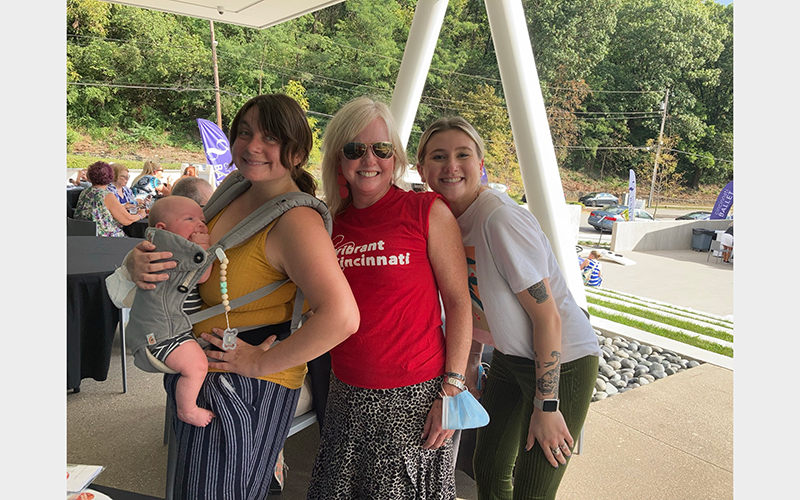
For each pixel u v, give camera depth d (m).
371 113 1.45
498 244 1.50
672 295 8.77
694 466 2.56
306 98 37.66
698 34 46.22
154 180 8.47
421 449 1.47
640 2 46.91
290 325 1.43
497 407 1.80
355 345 1.44
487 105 42.28
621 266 11.86
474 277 1.68
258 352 1.32
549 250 1.62
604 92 46.84
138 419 2.82
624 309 6.55
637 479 2.45
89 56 32.47
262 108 1.26
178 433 1.43
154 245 1.29
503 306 1.57
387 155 1.44
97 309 2.87
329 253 1.25
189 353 1.29
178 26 34.88
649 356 4.30
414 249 1.41
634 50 46.97
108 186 4.75
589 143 46.88
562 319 1.63
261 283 1.31
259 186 1.37
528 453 1.62
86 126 32.56
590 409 3.18
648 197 45.53
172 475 1.93
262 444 1.40
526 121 3.08
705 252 14.98
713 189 46.53
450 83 42.94
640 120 46.50
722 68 46.78
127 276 1.35
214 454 1.34
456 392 1.44
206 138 8.98
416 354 1.42
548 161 3.11
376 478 1.46
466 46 42.88
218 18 5.63
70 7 31.94
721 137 46.09
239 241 1.27
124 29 33.38
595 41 46.22
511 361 1.67
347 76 39.41
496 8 3.08
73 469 1.25
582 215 29.77
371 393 1.45
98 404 2.98
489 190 1.62
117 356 3.74
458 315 1.46
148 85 34.00
